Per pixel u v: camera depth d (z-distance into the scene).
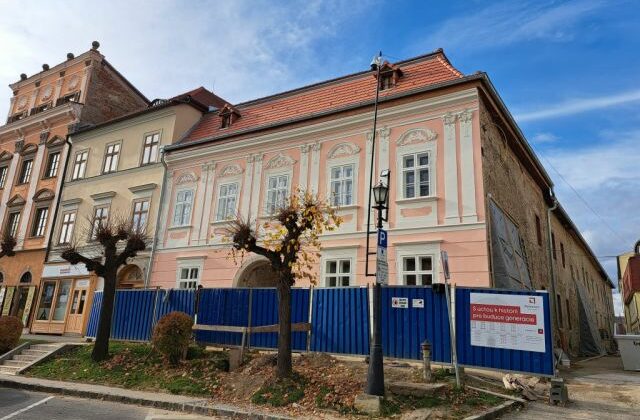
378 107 17.00
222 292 14.91
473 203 14.38
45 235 26.44
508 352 10.04
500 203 16.14
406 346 11.45
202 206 20.62
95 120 28.77
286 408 8.80
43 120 29.42
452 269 14.10
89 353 14.01
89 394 10.56
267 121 20.70
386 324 11.88
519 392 9.96
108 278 14.18
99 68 29.69
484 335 10.37
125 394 10.23
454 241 14.33
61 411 8.80
